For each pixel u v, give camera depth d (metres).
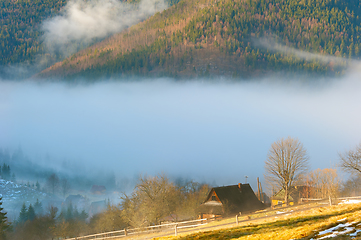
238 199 70.69
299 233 22.00
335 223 23.05
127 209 63.78
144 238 39.44
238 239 23.67
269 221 32.06
